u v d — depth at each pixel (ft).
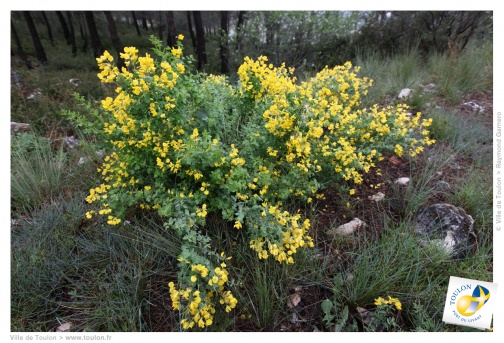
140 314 5.84
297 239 6.04
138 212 7.97
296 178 7.37
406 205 8.36
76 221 7.94
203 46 24.52
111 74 6.23
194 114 7.57
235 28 22.94
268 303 5.94
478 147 10.69
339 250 7.16
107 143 7.36
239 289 6.44
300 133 7.27
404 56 18.30
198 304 5.22
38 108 14.25
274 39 20.56
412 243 6.97
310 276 6.61
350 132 8.54
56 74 23.15
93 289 6.55
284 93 7.55
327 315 5.89
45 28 50.21
